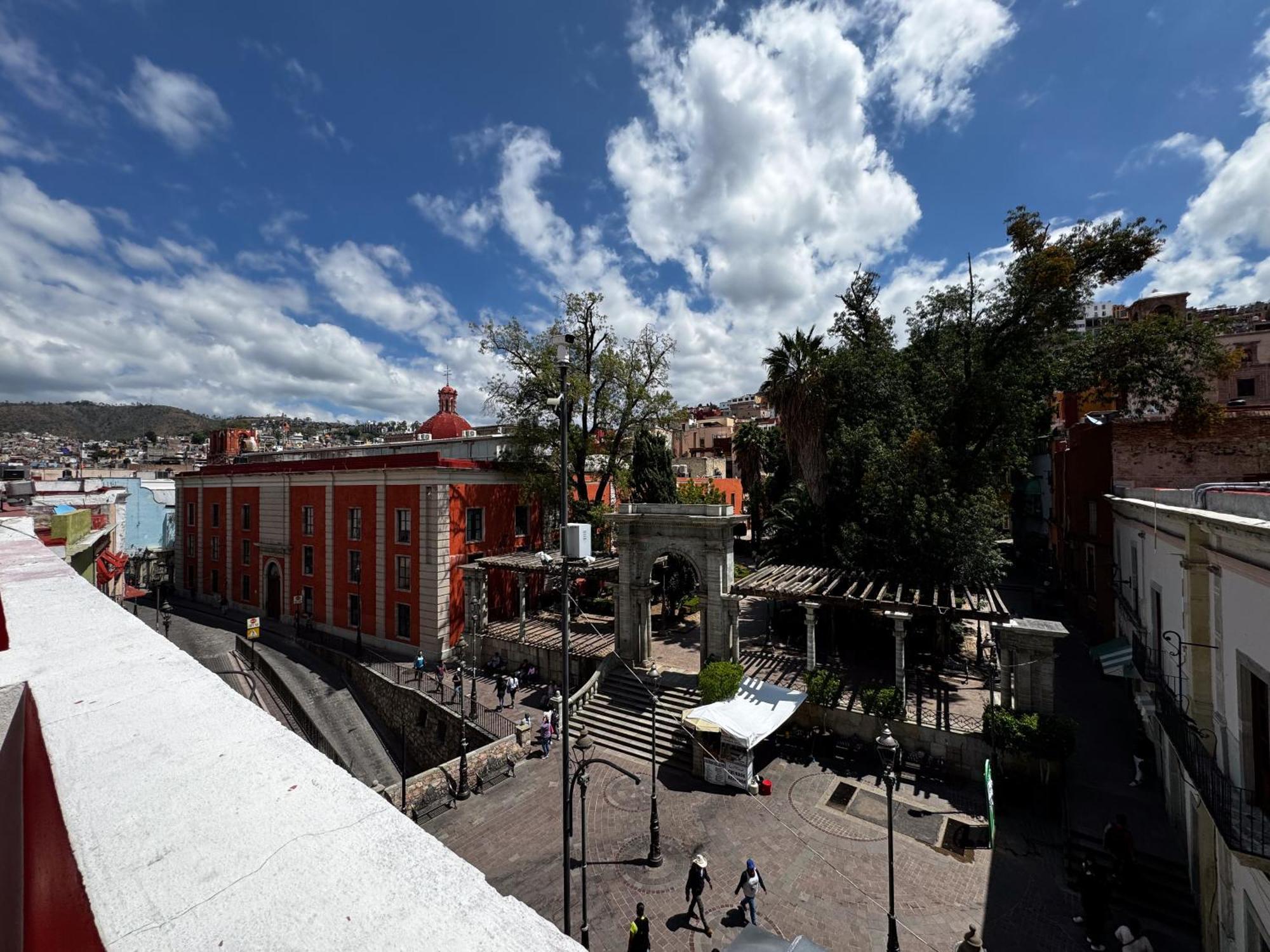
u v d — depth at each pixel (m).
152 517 55.81
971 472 24.11
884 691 18.41
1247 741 8.97
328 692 27.97
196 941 1.03
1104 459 23.78
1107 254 22.89
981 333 25.28
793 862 14.02
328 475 34.16
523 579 27.12
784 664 22.59
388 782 21.75
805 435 26.36
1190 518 10.72
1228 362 21.69
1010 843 14.13
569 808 10.38
